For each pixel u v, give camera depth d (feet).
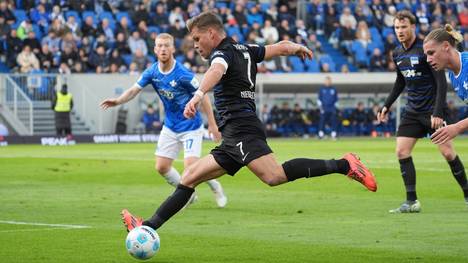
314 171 55.47
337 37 292.61
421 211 78.79
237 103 55.42
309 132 268.82
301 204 85.97
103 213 78.89
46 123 237.04
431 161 147.54
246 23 278.87
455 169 81.15
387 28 298.97
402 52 78.23
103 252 56.95
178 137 84.53
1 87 231.30
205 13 55.77
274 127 264.11
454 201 87.61
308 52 58.34
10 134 229.66
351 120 274.36
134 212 79.87
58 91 234.58
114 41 254.27
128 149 199.00
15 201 89.51
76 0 260.83
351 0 302.86
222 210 81.15
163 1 271.90
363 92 282.97
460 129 50.72
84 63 249.96
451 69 56.85
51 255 55.88
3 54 244.63
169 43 82.02
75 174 125.39
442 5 314.14
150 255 52.95
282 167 55.21
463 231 65.41
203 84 52.95
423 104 77.61
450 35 56.13
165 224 71.05
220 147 55.62
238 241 61.46
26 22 245.04
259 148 54.90
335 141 234.58
